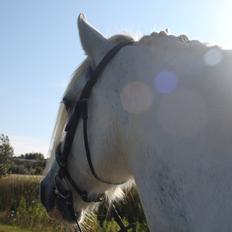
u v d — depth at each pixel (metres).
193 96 1.60
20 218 11.82
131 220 6.50
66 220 2.41
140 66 1.81
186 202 1.52
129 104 1.78
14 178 16.56
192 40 1.87
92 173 2.02
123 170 1.95
